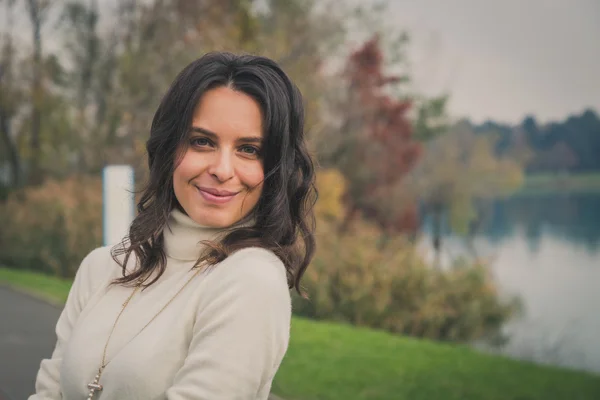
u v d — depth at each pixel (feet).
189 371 4.49
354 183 78.95
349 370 20.44
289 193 5.12
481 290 36.78
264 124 4.82
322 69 74.28
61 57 89.20
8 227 55.26
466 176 101.76
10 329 27.02
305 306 34.53
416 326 34.45
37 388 5.59
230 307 4.53
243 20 62.95
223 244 4.85
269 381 4.73
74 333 5.24
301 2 72.23
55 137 88.69
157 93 61.26
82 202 54.60
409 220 85.81
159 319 4.84
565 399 18.24
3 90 87.51
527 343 33.60
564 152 167.02
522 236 113.29
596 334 35.88
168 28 65.36
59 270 49.85
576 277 64.13
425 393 18.45
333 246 38.60
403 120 85.35
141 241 5.13
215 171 4.77
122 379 4.70
